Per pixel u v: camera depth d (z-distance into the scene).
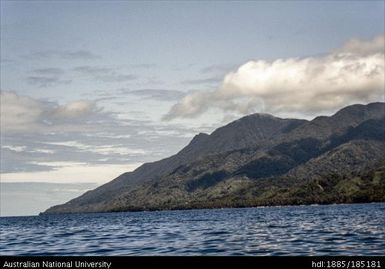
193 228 152.88
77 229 181.25
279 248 81.19
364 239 90.12
